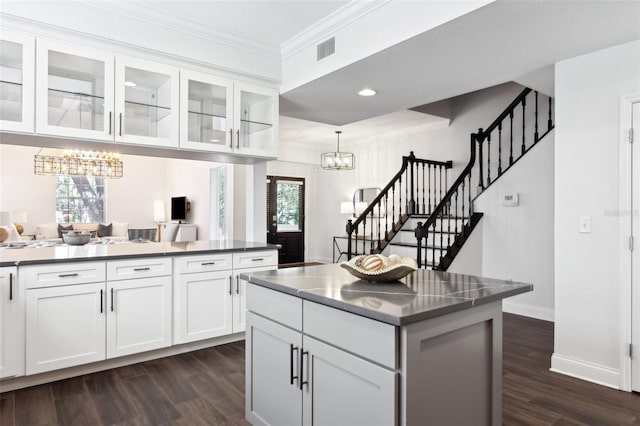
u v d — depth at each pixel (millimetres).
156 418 2277
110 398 2520
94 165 7879
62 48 2764
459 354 1641
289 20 3162
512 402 2500
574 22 2314
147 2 2932
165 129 3271
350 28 2980
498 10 2178
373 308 1452
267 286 2004
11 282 2539
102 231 8953
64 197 9367
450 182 6414
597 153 2779
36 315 2629
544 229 4461
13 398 2502
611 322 2727
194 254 3334
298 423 1833
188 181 9156
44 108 2721
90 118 2943
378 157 7840
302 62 3490
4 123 2594
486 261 4984
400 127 6941
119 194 9992
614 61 2688
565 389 2686
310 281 2012
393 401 1401
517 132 5465
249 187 4254
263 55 3668
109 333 2918
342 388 1619
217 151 3475
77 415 2305
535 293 4539
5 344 2527
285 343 1923
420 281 2027
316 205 9477
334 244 8930
